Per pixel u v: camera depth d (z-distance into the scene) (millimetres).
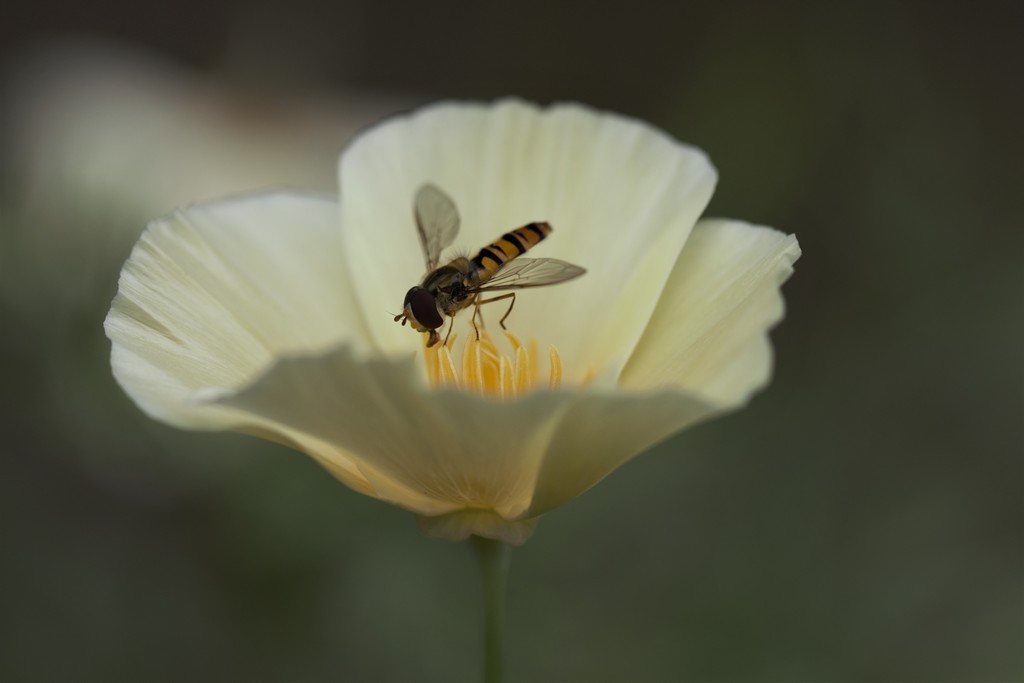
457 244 186
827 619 236
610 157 185
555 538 236
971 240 245
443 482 169
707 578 237
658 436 164
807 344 249
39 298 233
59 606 232
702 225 178
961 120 247
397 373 161
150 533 236
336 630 232
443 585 235
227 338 177
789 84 246
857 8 247
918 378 243
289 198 184
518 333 183
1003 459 241
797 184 246
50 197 245
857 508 240
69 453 234
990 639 234
